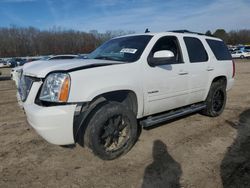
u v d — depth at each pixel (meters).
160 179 3.46
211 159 3.98
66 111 3.45
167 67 4.57
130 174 3.59
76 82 3.50
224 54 6.25
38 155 4.16
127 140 4.05
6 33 77.75
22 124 5.73
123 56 4.39
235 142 4.61
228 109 6.87
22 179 3.49
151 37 4.61
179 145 4.50
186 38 5.25
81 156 4.12
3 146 4.52
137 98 4.18
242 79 14.40
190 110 5.28
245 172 3.59
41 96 3.57
